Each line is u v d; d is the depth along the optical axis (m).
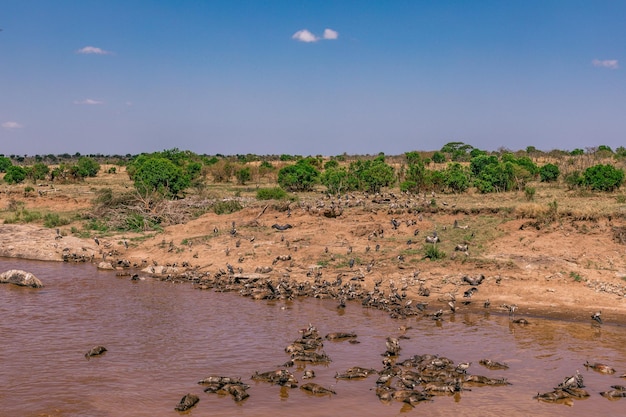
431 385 20.62
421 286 34.78
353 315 30.44
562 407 19.38
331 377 22.03
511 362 23.56
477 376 21.42
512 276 34.88
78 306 32.34
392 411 19.11
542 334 26.98
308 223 49.56
